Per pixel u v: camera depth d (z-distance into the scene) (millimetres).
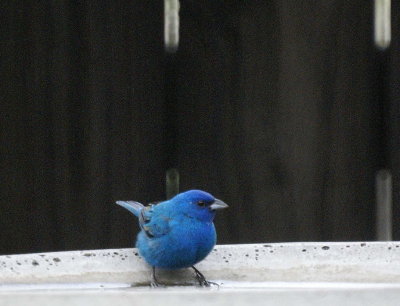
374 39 9516
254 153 9539
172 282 8008
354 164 9531
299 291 4957
